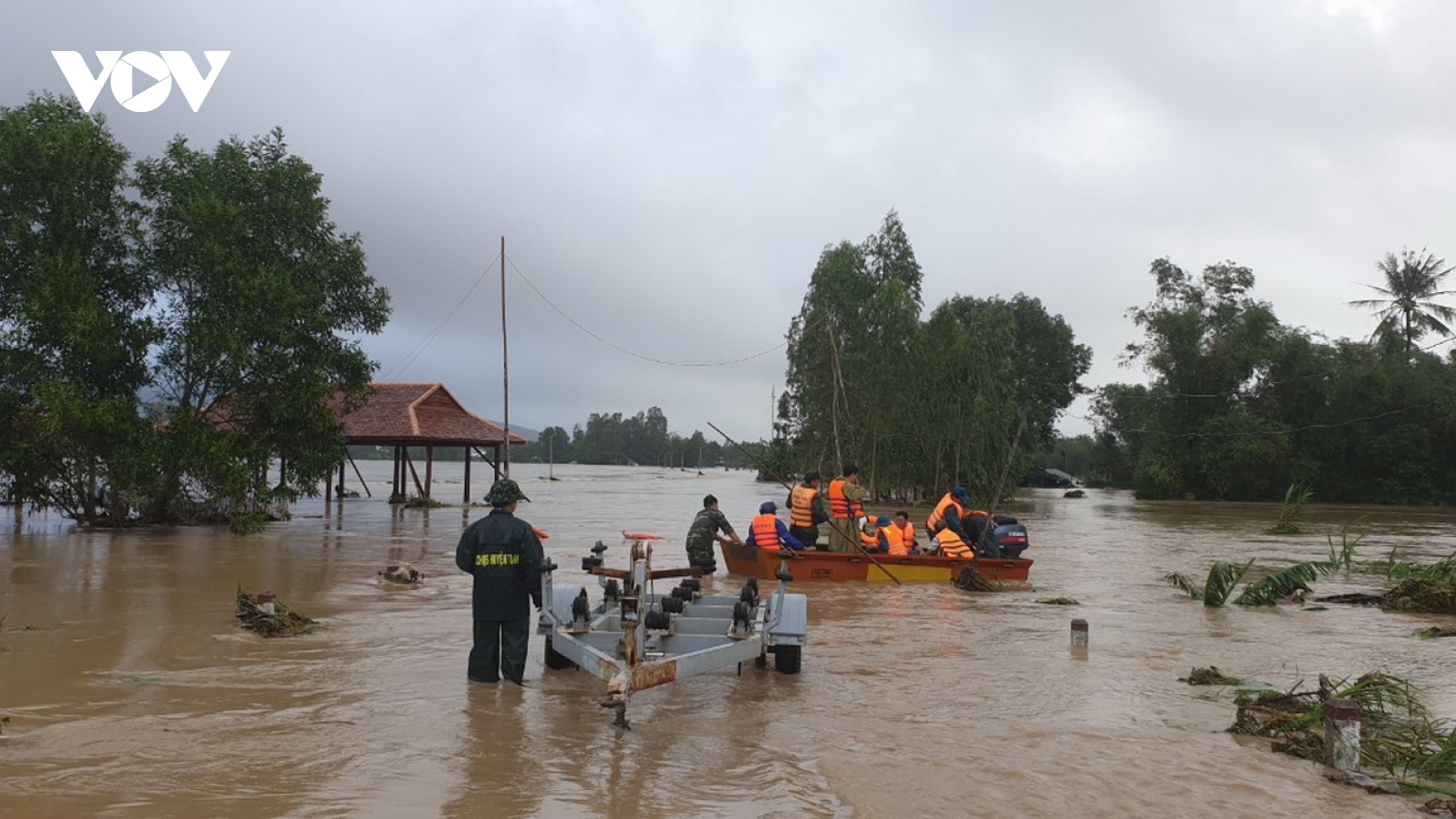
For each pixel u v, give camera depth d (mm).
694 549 15078
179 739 6121
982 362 46531
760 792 5289
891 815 4965
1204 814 5066
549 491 57969
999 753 6098
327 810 4906
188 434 22688
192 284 24531
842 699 7527
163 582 13859
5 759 5676
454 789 5254
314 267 25344
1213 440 57375
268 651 9031
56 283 21375
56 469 22484
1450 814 5082
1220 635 10828
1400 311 65500
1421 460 55812
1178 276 64500
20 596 12453
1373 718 6965
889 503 47969
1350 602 13969
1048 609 12742
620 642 7469
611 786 5344
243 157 25062
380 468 118812
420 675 8070
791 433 56469
